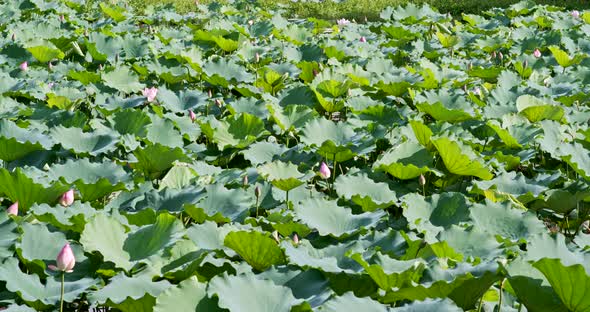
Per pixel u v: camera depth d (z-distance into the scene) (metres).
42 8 12.59
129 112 6.43
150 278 3.75
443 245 3.97
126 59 9.39
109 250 4.06
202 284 3.39
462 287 3.40
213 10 14.60
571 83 8.83
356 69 8.80
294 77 8.87
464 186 5.92
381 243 4.36
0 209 4.15
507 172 5.84
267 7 15.54
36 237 4.09
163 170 5.55
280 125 6.72
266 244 3.92
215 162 6.26
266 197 5.25
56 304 3.64
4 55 8.96
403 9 13.50
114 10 12.42
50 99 6.98
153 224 4.23
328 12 15.45
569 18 13.18
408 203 4.95
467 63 9.80
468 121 7.04
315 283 3.70
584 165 5.85
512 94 8.11
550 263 3.19
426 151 5.88
